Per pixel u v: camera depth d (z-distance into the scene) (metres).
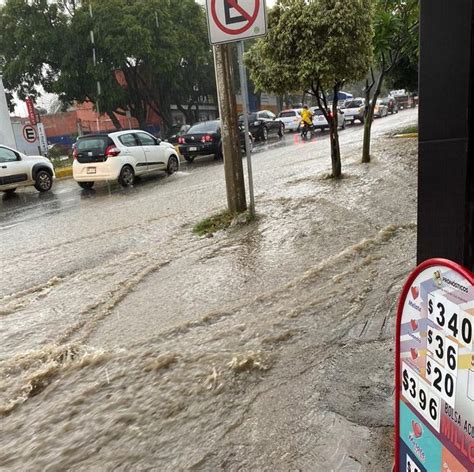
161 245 6.70
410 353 1.69
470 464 1.43
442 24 1.81
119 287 5.24
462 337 1.42
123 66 30.48
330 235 6.10
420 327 1.62
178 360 3.54
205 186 11.69
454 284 1.45
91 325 4.33
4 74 30.94
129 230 7.85
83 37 29.23
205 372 3.35
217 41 6.20
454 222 1.92
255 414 2.86
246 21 5.99
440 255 1.99
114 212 9.64
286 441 2.61
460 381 1.44
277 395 3.02
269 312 4.20
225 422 2.82
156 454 2.61
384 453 2.42
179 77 34.00
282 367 3.33
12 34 29.97
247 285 4.86
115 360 3.64
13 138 22.77
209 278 5.18
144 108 35.81
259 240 6.26
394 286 4.44
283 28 8.00
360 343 3.54
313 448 2.53
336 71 8.17
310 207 7.50
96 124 43.75
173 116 45.44
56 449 2.71
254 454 2.54
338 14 7.67
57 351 3.86
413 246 5.39
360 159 11.72
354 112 29.72
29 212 10.77
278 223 6.86
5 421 3.01
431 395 1.59
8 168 13.16
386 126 23.95
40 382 3.43
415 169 9.55
